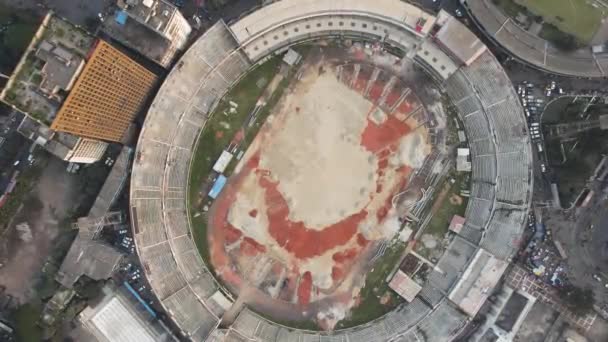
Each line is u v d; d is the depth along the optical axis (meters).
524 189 85.94
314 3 87.06
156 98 85.56
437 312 88.12
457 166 90.50
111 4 86.62
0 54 87.69
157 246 88.25
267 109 91.69
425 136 91.38
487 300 89.38
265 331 90.88
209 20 90.38
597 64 87.19
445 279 89.12
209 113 91.38
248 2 90.38
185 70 86.62
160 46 82.00
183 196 91.69
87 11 91.00
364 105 91.56
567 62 87.38
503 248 86.19
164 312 91.25
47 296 90.31
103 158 90.75
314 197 91.62
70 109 71.56
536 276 88.00
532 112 89.38
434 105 91.19
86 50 70.25
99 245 88.75
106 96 77.50
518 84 90.00
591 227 88.69
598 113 87.19
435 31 87.06
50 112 70.88
